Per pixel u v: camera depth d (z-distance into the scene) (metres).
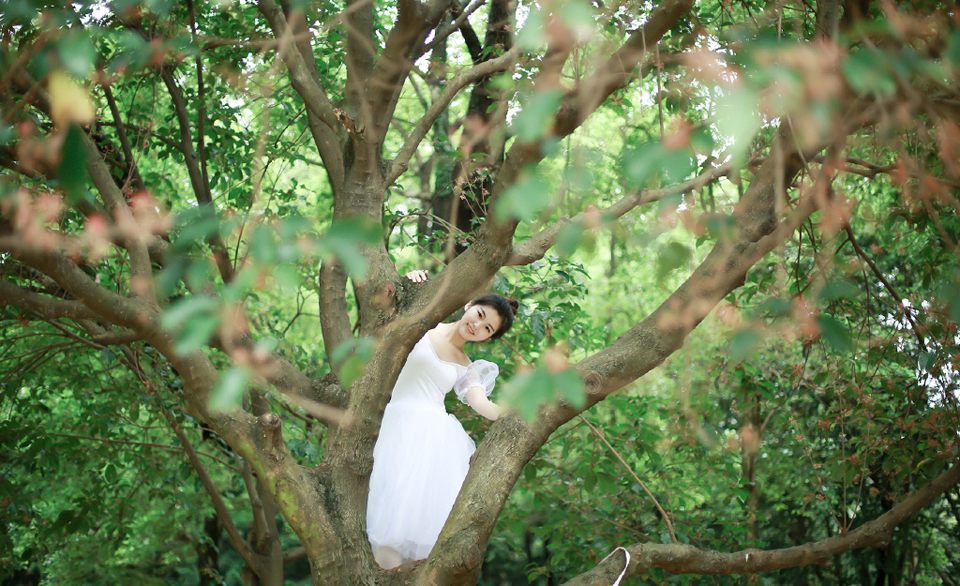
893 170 2.44
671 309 2.34
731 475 4.79
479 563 2.33
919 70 0.83
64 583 8.99
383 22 5.30
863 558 8.59
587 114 1.88
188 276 0.78
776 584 8.80
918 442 3.78
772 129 2.75
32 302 2.78
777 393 5.46
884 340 3.69
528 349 4.82
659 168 0.77
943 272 3.74
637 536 4.89
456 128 5.52
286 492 2.52
